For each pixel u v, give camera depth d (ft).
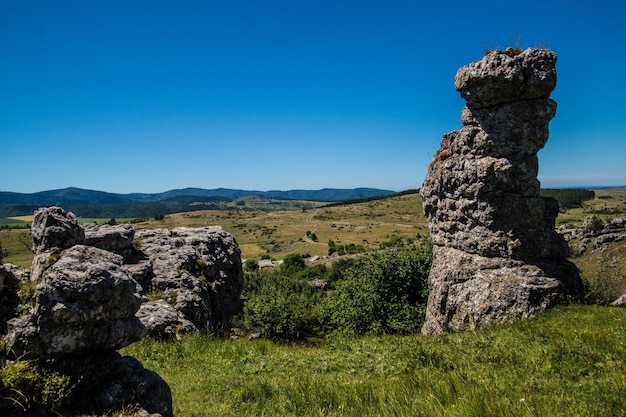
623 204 547.08
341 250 433.89
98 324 18.62
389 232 616.80
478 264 47.57
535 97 45.21
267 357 37.47
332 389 26.20
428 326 53.62
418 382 25.76
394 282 68.95
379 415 21.59
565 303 42.73
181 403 25.98
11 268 24.52
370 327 66.54
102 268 18.57
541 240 45.42
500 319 43.75
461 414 19.86
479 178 46.85
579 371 25.11
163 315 48.49
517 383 24.38
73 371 18.26
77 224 28.35
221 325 64.54
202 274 65.62
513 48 46.14
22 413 16.55
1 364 17.17
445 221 52.75
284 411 24.07
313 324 79.46
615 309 40.22
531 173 45.83
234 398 26.48
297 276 260.83
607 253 179.22
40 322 17.22
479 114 47.60
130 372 19.89
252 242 595.06
